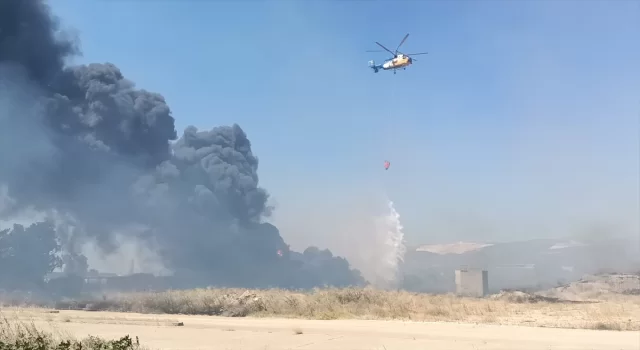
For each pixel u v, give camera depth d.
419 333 20.59
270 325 24.19
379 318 29.80
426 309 32.94
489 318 29.34
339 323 25.83
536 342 17.56
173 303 35.91
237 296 36.16
